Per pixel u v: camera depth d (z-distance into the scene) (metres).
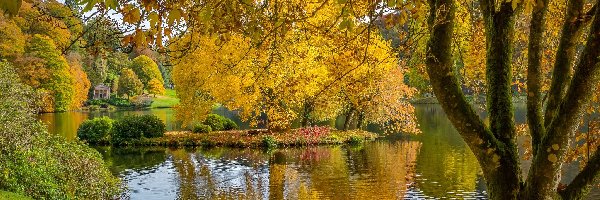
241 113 26.48
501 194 3.55
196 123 32.16
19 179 10.18
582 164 6.30
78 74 60.97
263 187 15.48
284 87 24.41
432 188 14.96
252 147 25.59
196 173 18.14
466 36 7.17
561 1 6.06
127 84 71.69
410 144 25.92
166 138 27.53
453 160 20.00
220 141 26.25
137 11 3.03
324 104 26.31
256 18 3.96
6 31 44.66
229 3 3.67
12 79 12.62
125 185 15.98
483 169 3.64
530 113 3.79
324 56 21.67
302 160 21.00
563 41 3.59
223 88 24.09
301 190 14.97
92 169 12.52
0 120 10.50
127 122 27.77
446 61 3.51
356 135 28.17
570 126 3.27
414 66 6.11
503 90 3.74
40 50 49.44
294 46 19.84
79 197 11.70
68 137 29.34
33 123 11.78
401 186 15.30
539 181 3.41
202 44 23.77
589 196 13.04
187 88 28.47
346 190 14.89
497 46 3.78
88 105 65.00
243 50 22.08
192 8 3.63
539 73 3.83
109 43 3.89
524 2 3.33
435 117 43.72
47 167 10.98
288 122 26.72
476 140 3.52
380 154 22.36
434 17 3.53
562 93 3.60
